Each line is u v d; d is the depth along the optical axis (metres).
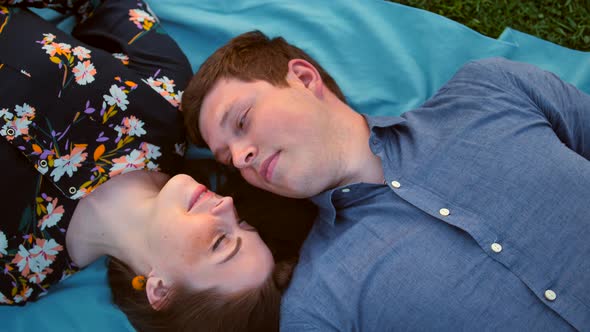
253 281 1.28
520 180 1.20
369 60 1.75
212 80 1.41
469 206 1.21
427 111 1.37
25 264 1.39
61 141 1.37
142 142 1.45
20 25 1.43
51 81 1.38
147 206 1.37
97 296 1.54
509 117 1.30
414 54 1.76
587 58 1.71
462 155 1.26
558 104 1.37
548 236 1.16
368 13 1.79
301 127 1.29
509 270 1.16
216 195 1.34
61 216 1.39
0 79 1.34
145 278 1.34
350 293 1.25
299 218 1.48
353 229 1.31
